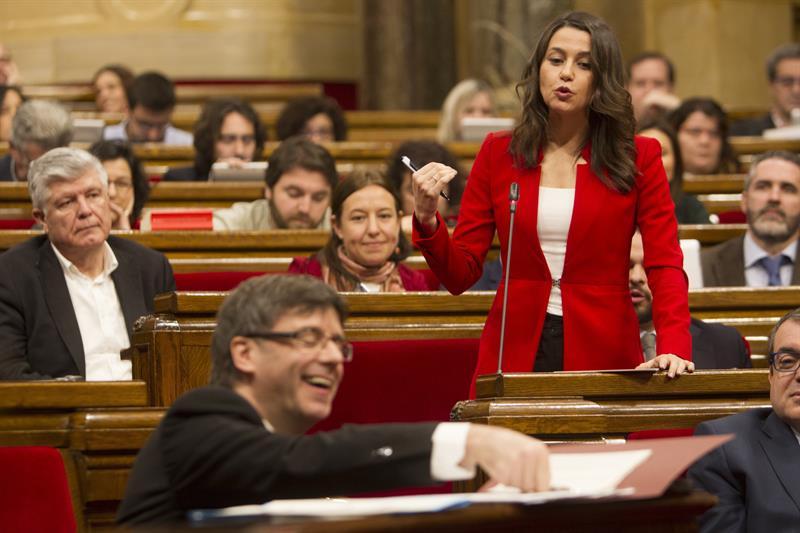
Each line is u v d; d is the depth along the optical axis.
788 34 30.59
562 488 5.61
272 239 13.89
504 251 9.02
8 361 10.30
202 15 32.06
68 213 10.75
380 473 5.66
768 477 8.41
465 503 5.36
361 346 9.71
